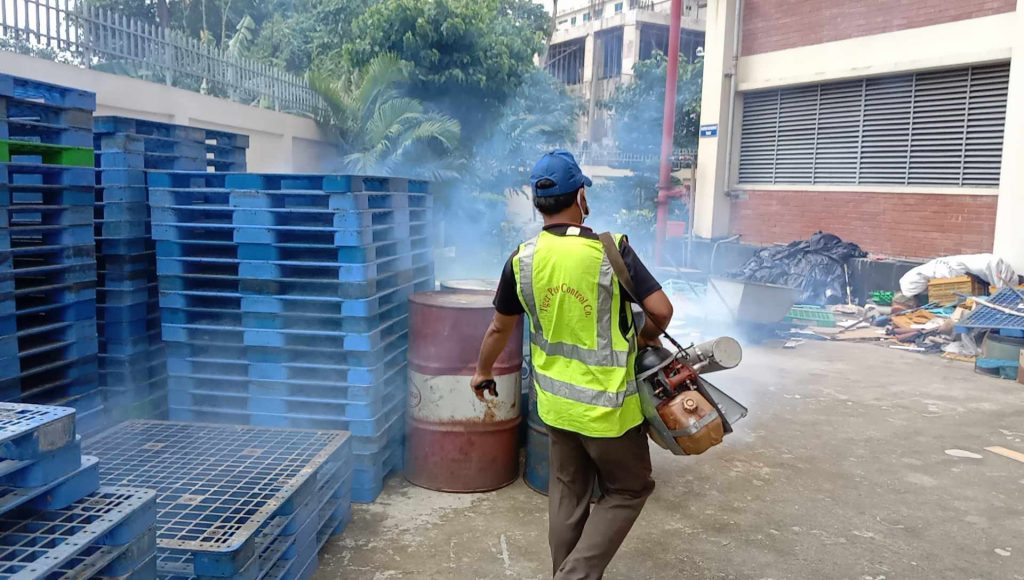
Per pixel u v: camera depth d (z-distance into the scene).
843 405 6.04
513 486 4.18
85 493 2.08
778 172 13.25
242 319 3.89
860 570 3.34
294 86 13.43
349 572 3.20
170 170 4.26
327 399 3.86
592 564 2.65
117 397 3.93
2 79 2.84
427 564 3.29
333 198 3.68
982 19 10.31
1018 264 9.91
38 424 1.89
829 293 10.94
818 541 3.61
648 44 31.75
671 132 10.94
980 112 10.62
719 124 13.50
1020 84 9.80
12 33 7.57
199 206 3.79
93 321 3.50
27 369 3.17
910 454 4.88
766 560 3.41
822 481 4.39
